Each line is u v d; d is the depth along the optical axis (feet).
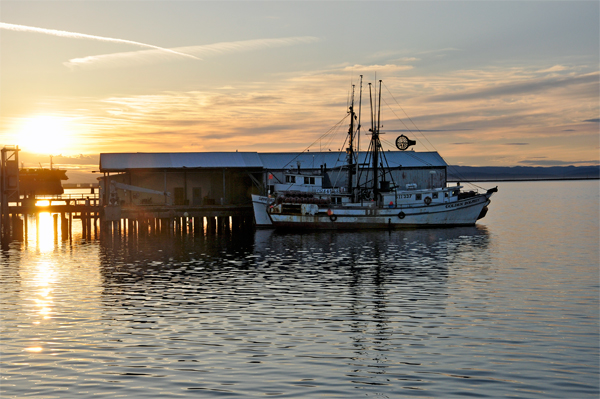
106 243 194.29
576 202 463.83
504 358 69.72
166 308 95.71
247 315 90.63
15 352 72.54
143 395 59.06
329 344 75.36
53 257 159.02
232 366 67.10
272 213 229.25
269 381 62.49
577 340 76.84
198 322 86.53
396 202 233.55
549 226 249.96
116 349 73.46
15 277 126.41
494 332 80.59
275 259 152.25
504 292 107.45
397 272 130.62
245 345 74.95
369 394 59.11
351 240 196.34
